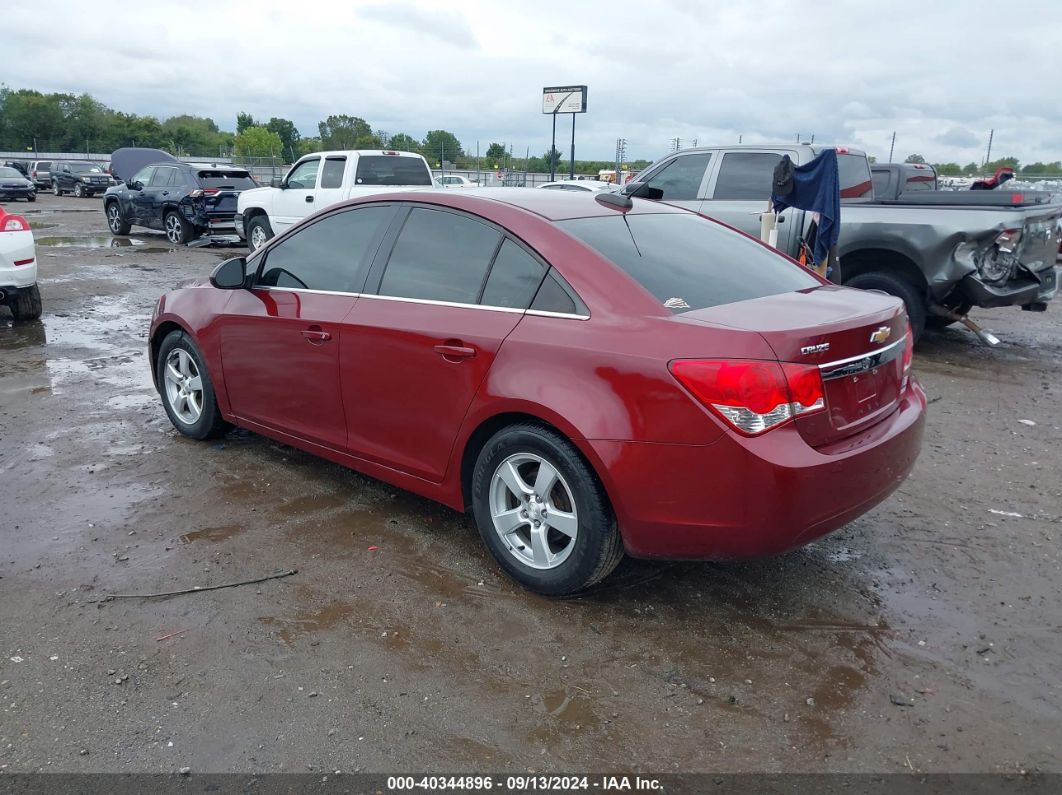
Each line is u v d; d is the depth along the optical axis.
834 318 3.19
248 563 3.82
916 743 2.73
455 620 3.39
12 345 8.13
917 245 7.81
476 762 2.61
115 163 33.62
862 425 3.28
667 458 3.02
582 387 3.19
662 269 3.52
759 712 2.87
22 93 93.00
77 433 5.52
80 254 15.84
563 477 3.31
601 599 3.58
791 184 7.26
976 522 4.45
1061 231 8.57
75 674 2.99
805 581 3.77
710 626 3.39
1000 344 9.21
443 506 4.49
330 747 2.66
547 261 3.47
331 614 3.41
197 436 5.32
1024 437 5.92
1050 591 3.72
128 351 7.96
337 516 4.33
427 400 3.76
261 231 15.92
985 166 29.94
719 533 3.03
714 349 2.96
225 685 2.95
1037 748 2.71
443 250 3.88
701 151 9.46
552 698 2.92
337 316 4.14
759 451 2.90
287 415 4.58
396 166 14.73
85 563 3.78
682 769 2.60
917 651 3.25
